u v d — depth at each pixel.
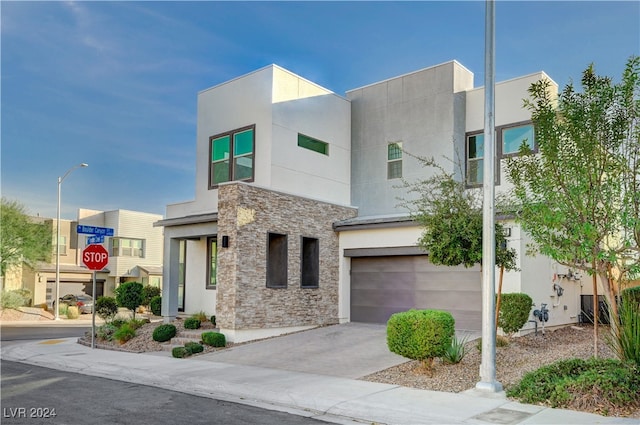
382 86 20.50
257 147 18.09
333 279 18.64
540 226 9.27
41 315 34.34
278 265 17.03
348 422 7.79
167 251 19.81
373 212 20.16
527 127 16.98
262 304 15.96
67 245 43.41
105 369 12.42
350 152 21.11
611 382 8.03
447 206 11.62
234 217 15.52
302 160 18.84
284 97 18.36
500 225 11.64
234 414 8.18
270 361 12.73
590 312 17.25
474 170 18.28
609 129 8.88
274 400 9.26
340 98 20.83
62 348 16.22
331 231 18.86
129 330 16.78
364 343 14.45
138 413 8.17
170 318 19.39
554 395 8.19
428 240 11.58
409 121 19.55
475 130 18.48
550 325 15.26
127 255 44.22
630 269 8.80
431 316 10.43
